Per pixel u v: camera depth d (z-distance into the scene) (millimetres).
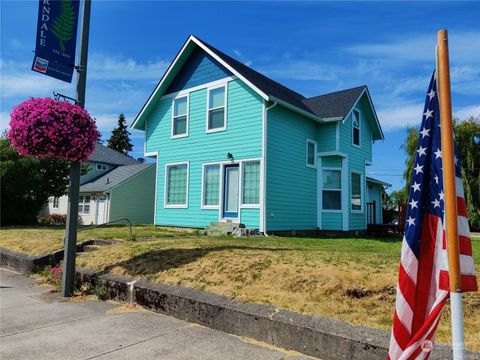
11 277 8523
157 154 16531
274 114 13523
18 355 4125
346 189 15617
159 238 10922
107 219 25656
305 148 15102
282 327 4320
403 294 2893
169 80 16094
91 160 30531
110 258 7648
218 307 4953
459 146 23891
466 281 2607
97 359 4008
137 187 27500
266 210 12859
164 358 4020
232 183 13906
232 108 14031
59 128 6363
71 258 6809
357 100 16516
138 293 6047
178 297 5453
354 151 16906
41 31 6656
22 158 19969
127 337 4652
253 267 5879
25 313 5688
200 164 14852
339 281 5012
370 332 3861
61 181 21312
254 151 13203
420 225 2988
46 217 28312
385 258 6156
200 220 14617
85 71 7105
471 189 23406
